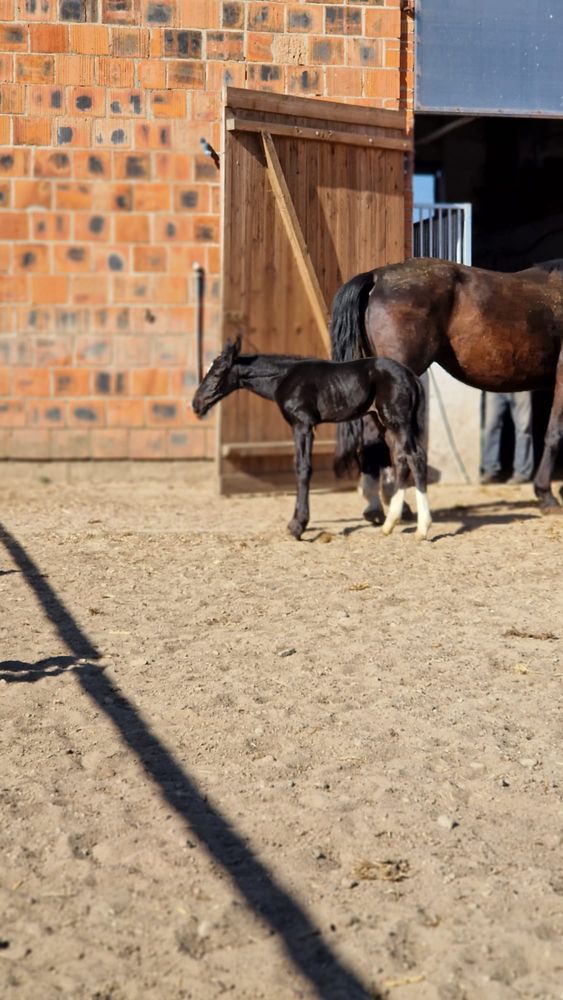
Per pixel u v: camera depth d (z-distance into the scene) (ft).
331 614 23.24
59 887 12.23
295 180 37.91
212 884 12.27
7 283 41.75
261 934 11.32
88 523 33.63
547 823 13.75
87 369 42.32
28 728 16.74
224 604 23.98
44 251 41.75
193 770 15.26
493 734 16.60
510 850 13.06
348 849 13.06
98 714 17.29
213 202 42.22
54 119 41.32
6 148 41.27
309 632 21.89
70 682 18.72
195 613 23.25
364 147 39.37
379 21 41.01
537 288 32.45
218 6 41.14
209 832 13.46
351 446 31.09
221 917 11.60
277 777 15.05
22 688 18.40
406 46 41.24
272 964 10.82
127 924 11.52
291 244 38.70
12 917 11.66
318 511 36.17
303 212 38.17
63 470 42.65
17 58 40.96
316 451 40.70
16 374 42.09
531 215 55.36
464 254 39.45
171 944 11.16
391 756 15.78
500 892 12.10
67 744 16.15
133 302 42.24
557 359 33.01
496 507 36.65
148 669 19.51
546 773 15.20
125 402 42.57
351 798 14.40
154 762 15.52
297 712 17.48
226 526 33.24
